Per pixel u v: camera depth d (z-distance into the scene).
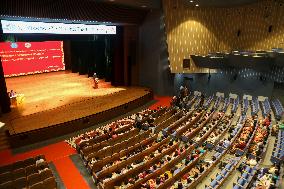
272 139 12.94
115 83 20.98
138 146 11.63
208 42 19.83
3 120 13.48
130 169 9.52
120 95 18.45
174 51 19.36
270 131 13.42
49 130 12.87
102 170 9.48
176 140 12.53
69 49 24.61
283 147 11.22
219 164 10.81
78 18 14.43
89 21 15.38
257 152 11.00
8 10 11.32
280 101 18.27
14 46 21.50
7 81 20.97
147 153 11.07
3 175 9.01
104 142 11.71
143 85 21.12
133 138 12.14
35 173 9.11
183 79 21.14
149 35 19.67
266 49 19.02
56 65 24.66
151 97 19.62
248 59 16.86
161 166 9.87
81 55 23.30
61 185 9.56
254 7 18.64
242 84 19.31
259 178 9.42
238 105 18.11
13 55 21.86
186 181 9.48
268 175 9.51
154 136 12.56
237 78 19.41
